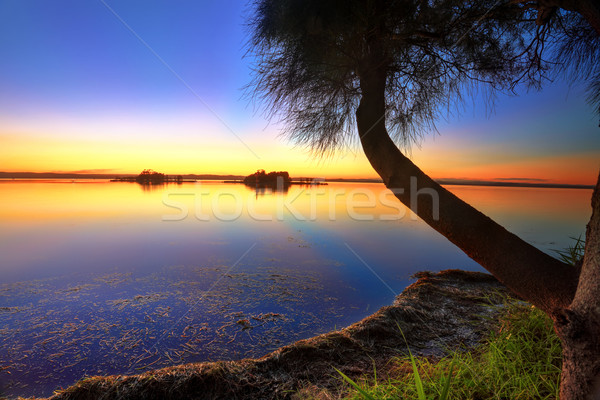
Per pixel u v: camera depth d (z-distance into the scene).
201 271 3.82
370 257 4.58
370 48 1.31
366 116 1.28
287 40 1.40
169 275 3.68
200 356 2.08
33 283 3.38
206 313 2.70
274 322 2.56
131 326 2.46
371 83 1.30
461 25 1.46
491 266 1.03
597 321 0.82
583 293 0.85
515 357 1.69
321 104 1.59
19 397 1.68
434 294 2.87
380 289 3.30
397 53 1.45
